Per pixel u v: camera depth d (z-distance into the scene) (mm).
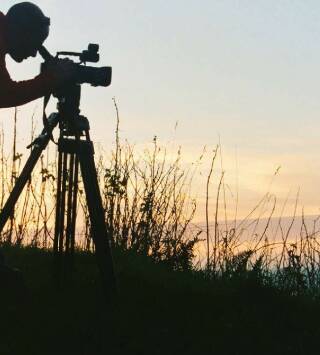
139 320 4625
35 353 4074
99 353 4160
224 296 5387
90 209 4602
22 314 4574
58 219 5020
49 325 4438
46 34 4414
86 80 4402
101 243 4660
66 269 5129
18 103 4297
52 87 4305
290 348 4473
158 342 4363
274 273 6129
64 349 4160
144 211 6984
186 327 4633
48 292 5039
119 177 6750
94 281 5383
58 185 4930
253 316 4953
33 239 7102
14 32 4332
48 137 4496
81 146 4535
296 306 5328
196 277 6145
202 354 4309
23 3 4395
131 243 6980
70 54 4473
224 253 6562
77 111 4496
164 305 4992
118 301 4797
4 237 6992
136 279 5691
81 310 4695
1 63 4254
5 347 4105
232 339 4539
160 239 6953
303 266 6207
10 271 4773
